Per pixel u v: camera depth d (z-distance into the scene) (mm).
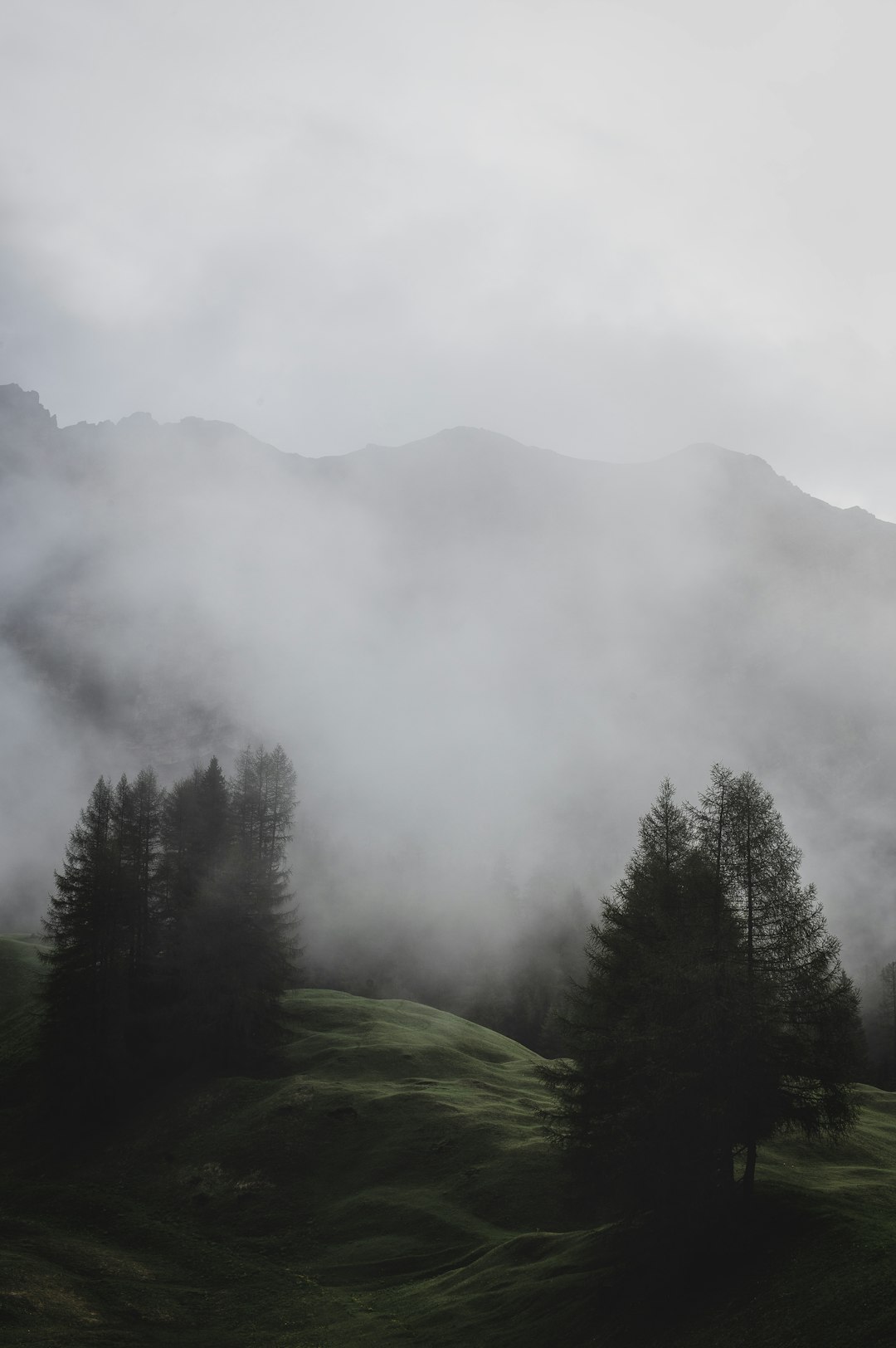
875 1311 24062
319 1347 35406
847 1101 31672
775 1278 28109
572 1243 38812
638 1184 32844
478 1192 49812
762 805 33562
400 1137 57781
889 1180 43625
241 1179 56781
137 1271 45375
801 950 31844
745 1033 30375
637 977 36625
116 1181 60719
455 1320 35594
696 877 34438
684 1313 28922
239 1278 45156
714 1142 31297
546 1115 39406
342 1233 49188
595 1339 30203
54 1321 37719
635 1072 33969
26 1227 50656
